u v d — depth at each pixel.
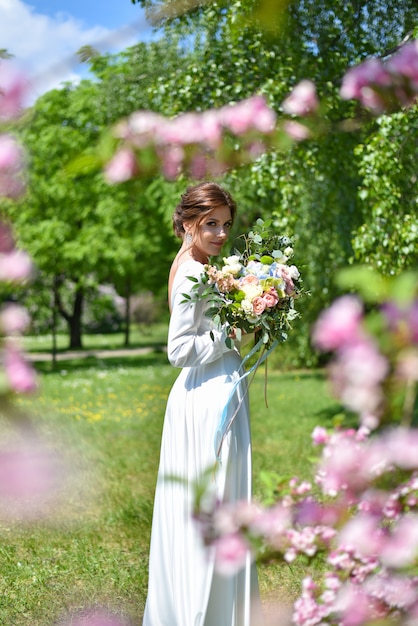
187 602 2.30
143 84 7.32
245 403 2.45
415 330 0.76
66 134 16.11
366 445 1.66
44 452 0.57
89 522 4.21
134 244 16.38
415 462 1.19
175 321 2.38
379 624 1.46
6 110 0.68
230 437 2.36
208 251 2.51
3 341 0.66
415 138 4.72
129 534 4.08
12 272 0.70
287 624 2.33
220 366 2.45
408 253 4.80
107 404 9.79
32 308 17.05
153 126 1.28
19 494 0.53
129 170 1.14
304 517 1.73
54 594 3.24
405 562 1.42
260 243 2.46
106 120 11.27
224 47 5.43
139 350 22.00
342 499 1.69
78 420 8.11
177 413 2.45
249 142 1.58
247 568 2.29
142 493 5.03
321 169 5.73
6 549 3.75
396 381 0.78
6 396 0.63
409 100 1.55
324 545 1.97
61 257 16.72
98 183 16.20
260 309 2.24
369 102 1.54
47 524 4.00
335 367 0.80
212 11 4.68
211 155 1.51
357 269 0.80
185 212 2.50
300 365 13.40
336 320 0.78
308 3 3.93
